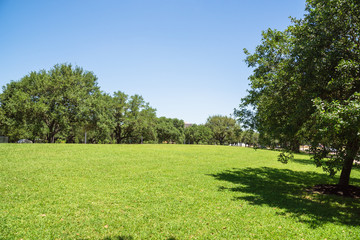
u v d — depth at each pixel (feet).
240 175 58.29
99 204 29.78
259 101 49.14
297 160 106.42
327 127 27.17
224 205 31.63
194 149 122.42
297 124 38.37
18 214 25.14
